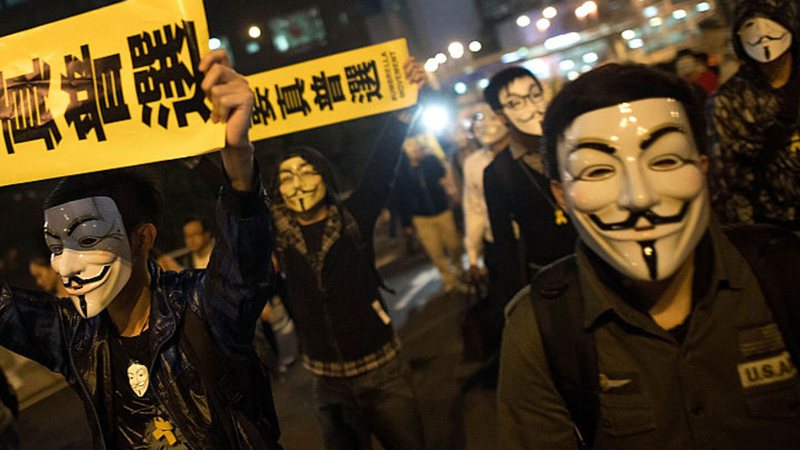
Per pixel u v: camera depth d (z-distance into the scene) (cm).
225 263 187
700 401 158
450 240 909
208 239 668
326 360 354
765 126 321
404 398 350
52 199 199
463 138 1097
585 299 167
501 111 422
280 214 353
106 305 195
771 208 325
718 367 158
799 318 158
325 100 398
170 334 195
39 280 754
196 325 197
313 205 344
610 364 164
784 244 162
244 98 168
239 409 199
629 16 1359
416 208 908
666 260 156
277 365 693
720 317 159
